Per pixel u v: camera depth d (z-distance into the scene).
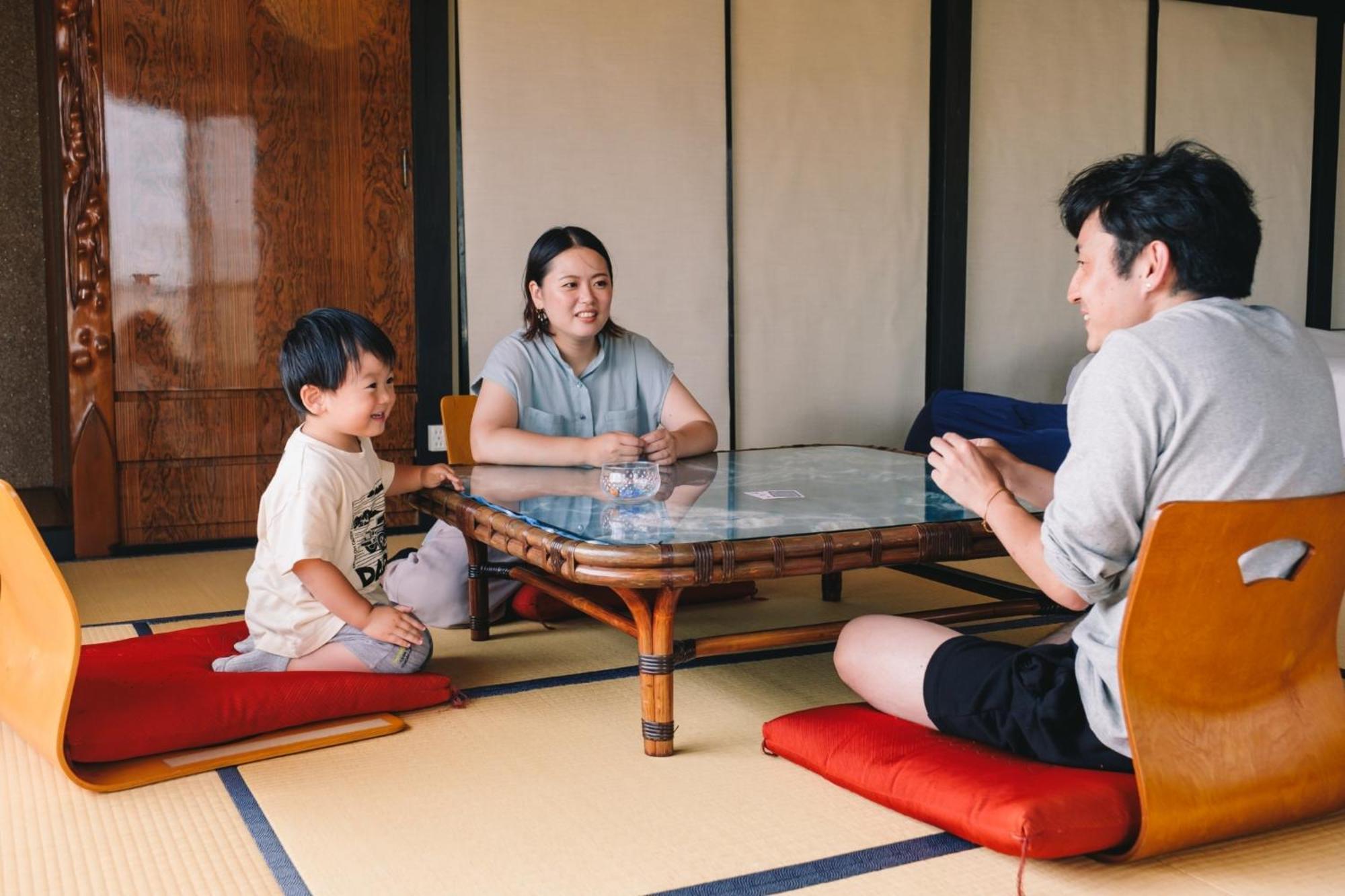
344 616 2.13
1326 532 1.49
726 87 4.67
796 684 2.37
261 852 1.59
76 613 1.76
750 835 1.64
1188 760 1.49
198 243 3.94
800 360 4.95
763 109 4.78
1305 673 1.61
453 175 4.32
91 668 2.19
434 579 2.82
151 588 3.38
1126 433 1.44
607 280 2.79
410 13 4.18
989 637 2.78
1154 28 5.46
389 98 4.17
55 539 3.84
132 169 3.83
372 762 1.93
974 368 5.30
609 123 4.49
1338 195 5.98
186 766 1.89
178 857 1.57
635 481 2.24
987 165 5.21
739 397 4.85
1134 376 1.45
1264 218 5.84
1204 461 1.44
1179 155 1.53
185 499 4.01
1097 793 1.52
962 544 1.98
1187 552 1.41
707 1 4.61
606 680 2.39
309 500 2.10
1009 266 5.30
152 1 3.82
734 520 2.01
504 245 4.36
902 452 3.06
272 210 4.04
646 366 3.02
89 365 3.83
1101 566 1.47
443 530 2.96
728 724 2.12
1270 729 1.56
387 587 2.92
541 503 2.20
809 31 4.83
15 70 4.91
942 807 1.58
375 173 4.17
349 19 4.09
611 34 4.46
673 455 2.72
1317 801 1.59
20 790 1.81
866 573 3.53
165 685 2.02
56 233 4.20
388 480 2.34
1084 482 1.47
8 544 1.78
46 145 4.49
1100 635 1.55
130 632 2.83
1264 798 1.54
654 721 1.94
